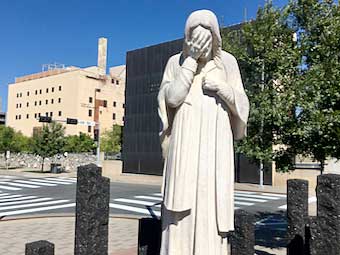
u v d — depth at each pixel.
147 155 37.59
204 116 3.09
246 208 16.09
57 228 10.95
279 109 7.32
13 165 52.72
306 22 7.87
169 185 3.05
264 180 26.91
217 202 3.02
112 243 9.03
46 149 41.47
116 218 12.88
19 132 78.56
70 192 21.50
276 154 8.05
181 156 3.04
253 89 8.13
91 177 4.36
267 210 15.58
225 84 3.12
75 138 57.94
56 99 86.06
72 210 14.91
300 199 5.89
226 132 3.15
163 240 3.16
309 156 8.48
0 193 21.12
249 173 28.25
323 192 4.18
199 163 3.04
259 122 7.79
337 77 6.89
